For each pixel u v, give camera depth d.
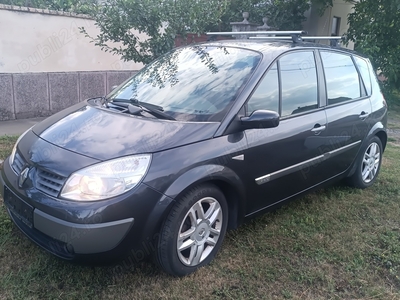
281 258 3.10
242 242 3.30
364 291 2.77
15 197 2.71
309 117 3.58
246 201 3.11
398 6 9.62
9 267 2.77
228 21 10.49
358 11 11.05
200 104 3.09
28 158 2.77
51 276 2.71
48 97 7.60
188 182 2.60
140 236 2.49
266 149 3.13
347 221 3.81
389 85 11.34
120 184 2.43
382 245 3.39
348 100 4.21
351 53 4.54
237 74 3.27
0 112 7.01
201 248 2.88
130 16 6.40
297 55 3.67
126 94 3.57
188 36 6.98
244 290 2.71
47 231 2.45
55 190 2.48
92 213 2.35
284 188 3.44
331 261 3.10
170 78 3.53
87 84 8.18
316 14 11.80
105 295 2.56
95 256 2.42
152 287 2.68
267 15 10.93
